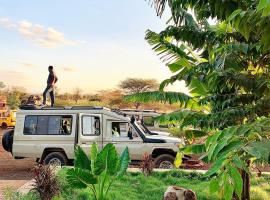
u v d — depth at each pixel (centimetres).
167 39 970
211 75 686
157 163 1401
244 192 901
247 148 341
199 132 992
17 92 5038
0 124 3247
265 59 727
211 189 369
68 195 880
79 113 1416
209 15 782
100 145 1402
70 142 1399
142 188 1045
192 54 1019
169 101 931
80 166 805
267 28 432
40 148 1412
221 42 802
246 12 441
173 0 789
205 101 841
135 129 1417
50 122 1425
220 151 357
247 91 693
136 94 945
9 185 1117
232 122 777
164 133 1552
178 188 808
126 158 847
